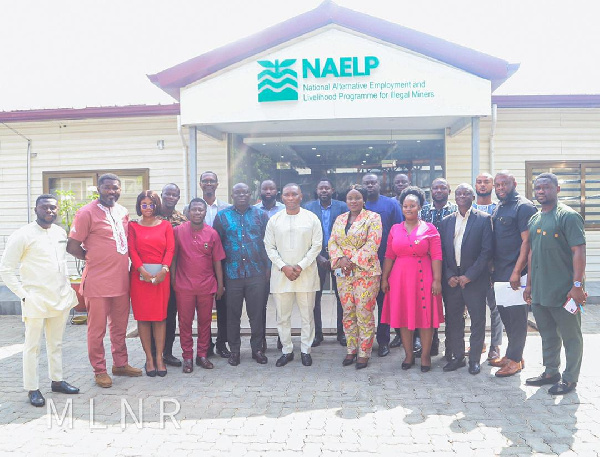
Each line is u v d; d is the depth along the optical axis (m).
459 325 5.37
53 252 4.70
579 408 4.25
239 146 10.21
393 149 10.06
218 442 3.75
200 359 5.66
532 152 10.08
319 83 7.63
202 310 5.62
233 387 4.96
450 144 9.98
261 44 7.66
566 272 4.55
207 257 5.59
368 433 3.85
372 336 5.54
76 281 8.22
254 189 10.20
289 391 4.82
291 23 7.54
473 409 4.28
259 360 5.77
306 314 5.68
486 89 7.48
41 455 3.58
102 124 10.64
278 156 10.15
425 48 7.47
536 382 4.83
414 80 7.53
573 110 10.08
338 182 10.14
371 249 5.41
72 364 5.84
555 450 3.51
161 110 10.10
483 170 10.04
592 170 10.14
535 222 4.74
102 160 10.66
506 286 5.07
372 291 5.47
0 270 4.49
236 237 5.68
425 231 5.28
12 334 7.70
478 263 5.12
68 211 9.59
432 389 4.80
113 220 5.10
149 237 5.26
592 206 10.14
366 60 7.54
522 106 9.74
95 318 5.00
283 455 3.53
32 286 4.57
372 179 6.10
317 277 5.79
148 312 5.27
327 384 5.00
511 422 3.99
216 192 10.26
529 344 6.32
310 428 3.96
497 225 5.16
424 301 5.25
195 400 4.62
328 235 6.38
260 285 5.74
